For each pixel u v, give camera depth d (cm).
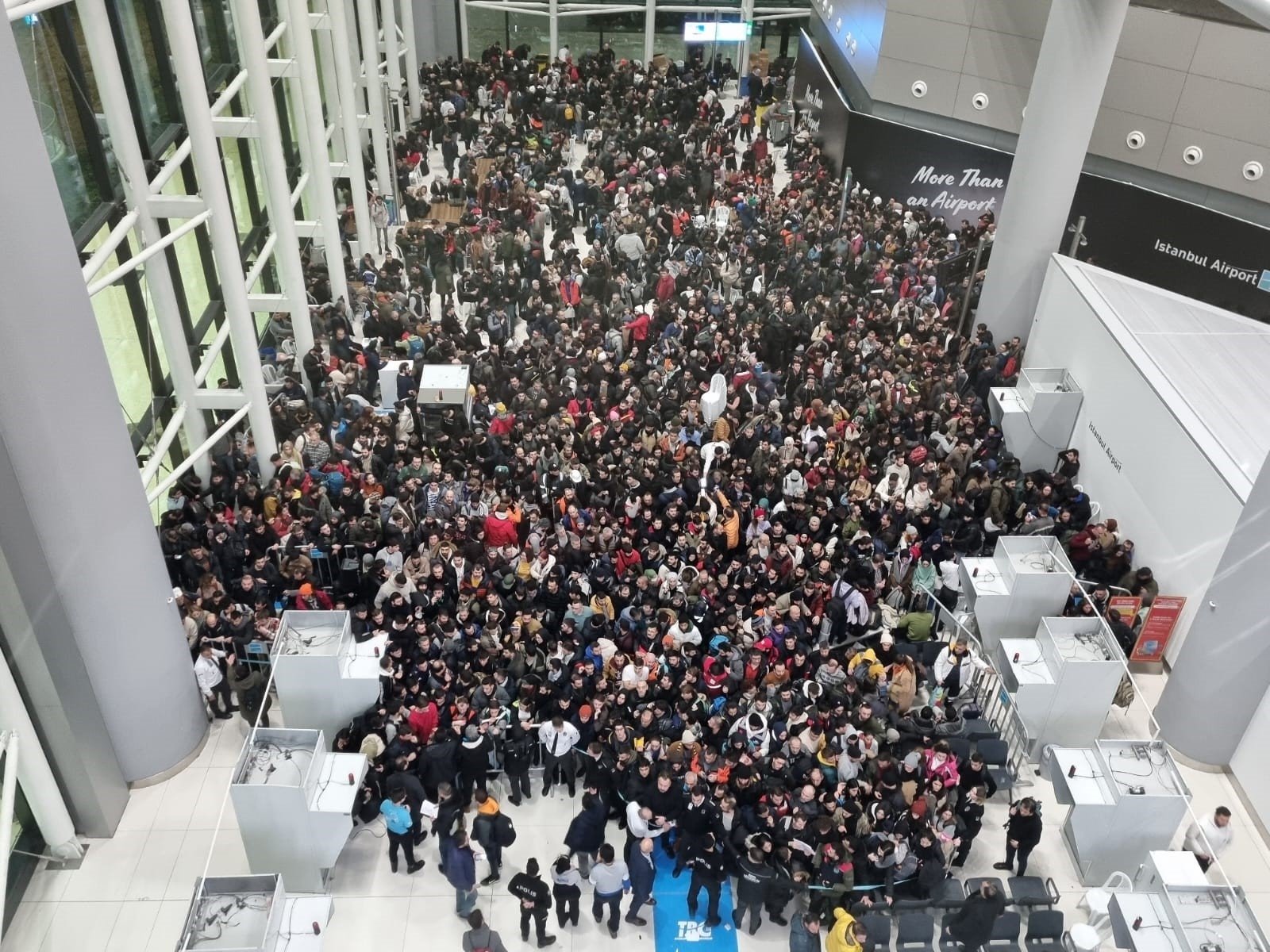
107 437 1259
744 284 2620
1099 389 2012
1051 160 2227
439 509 1825
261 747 1323
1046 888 1316
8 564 1171
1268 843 1475
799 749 1405
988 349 2331
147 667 1398
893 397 2156
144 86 1886
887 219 2834
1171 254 2447
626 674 1481
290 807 1269
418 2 4044
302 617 1498
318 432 1941
